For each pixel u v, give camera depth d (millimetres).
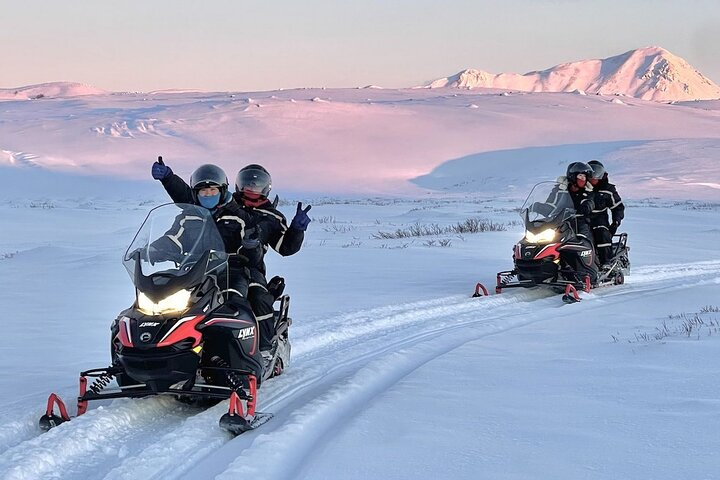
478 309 11938
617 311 11023
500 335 9352
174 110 153250
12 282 15047
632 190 80812
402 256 19281
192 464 5242
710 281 14938
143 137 126938
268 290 7441
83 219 39281
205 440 5680
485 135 137375
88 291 13727
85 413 6078
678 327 9078
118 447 5621
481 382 6910
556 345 8578
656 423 5422
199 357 6312
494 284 14477
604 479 4465
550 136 137875
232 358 6598
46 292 13594
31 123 140000
